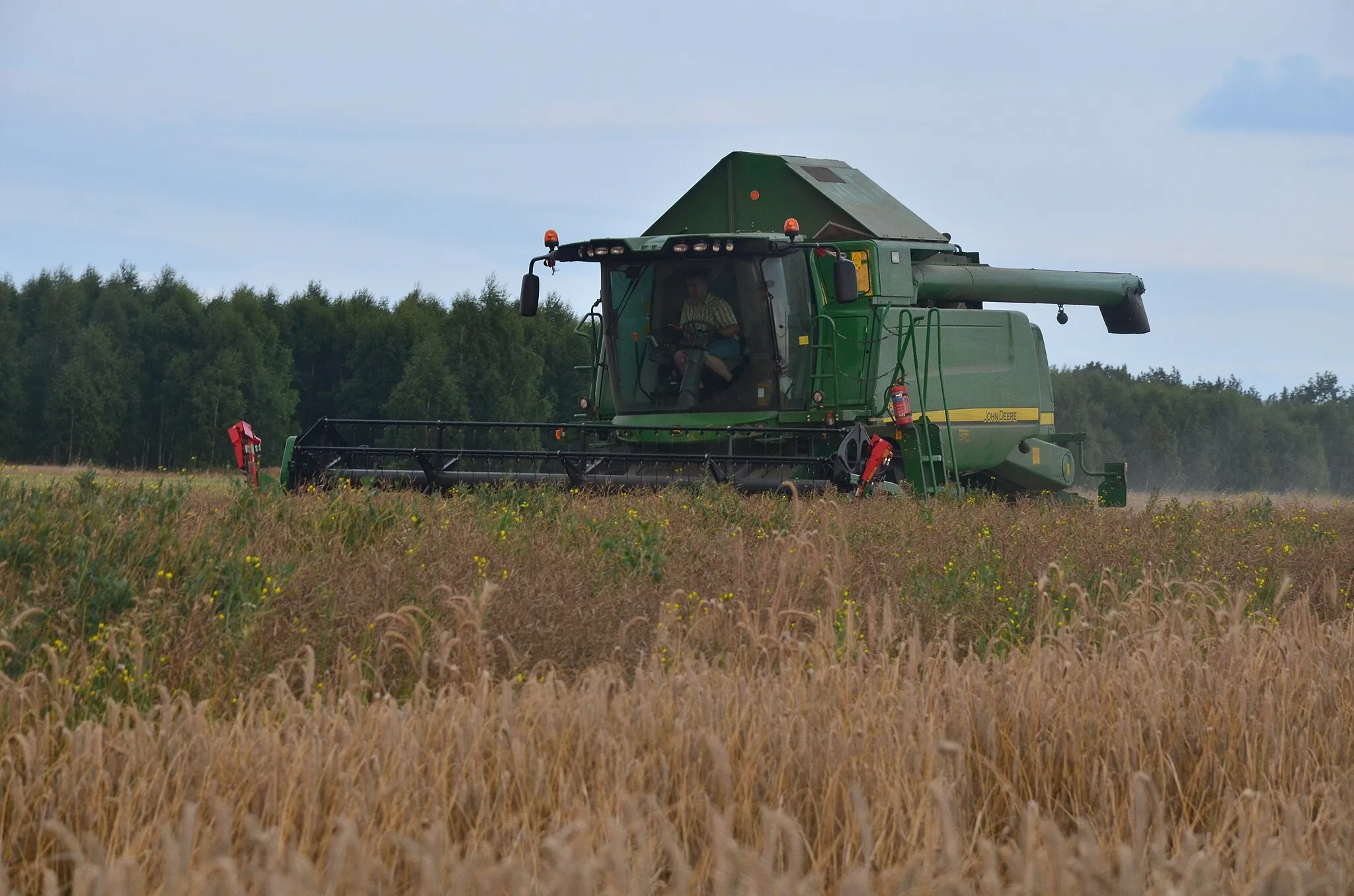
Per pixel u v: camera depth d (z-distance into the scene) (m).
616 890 8.60
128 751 13.22
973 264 60.88
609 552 28.34
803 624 24.02
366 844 10.77
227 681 19.16
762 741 13.73
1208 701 15.89
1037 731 14.82
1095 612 22.67
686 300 52.16
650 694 15.10
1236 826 13.09
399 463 49.06
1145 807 10.67
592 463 47.62
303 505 32.06
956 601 26.52
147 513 27.34
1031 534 35.78
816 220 55.78
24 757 13.31
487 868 9.10
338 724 13.77
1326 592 28.64
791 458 45.28
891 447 48.41
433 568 24.84
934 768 13.58
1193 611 23.59
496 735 13.61
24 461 197.38
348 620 21.94
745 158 57.28
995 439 58.19
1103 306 67.19
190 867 9.79
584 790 12.27
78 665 18.53
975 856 11.66
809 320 51.91
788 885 8.69
